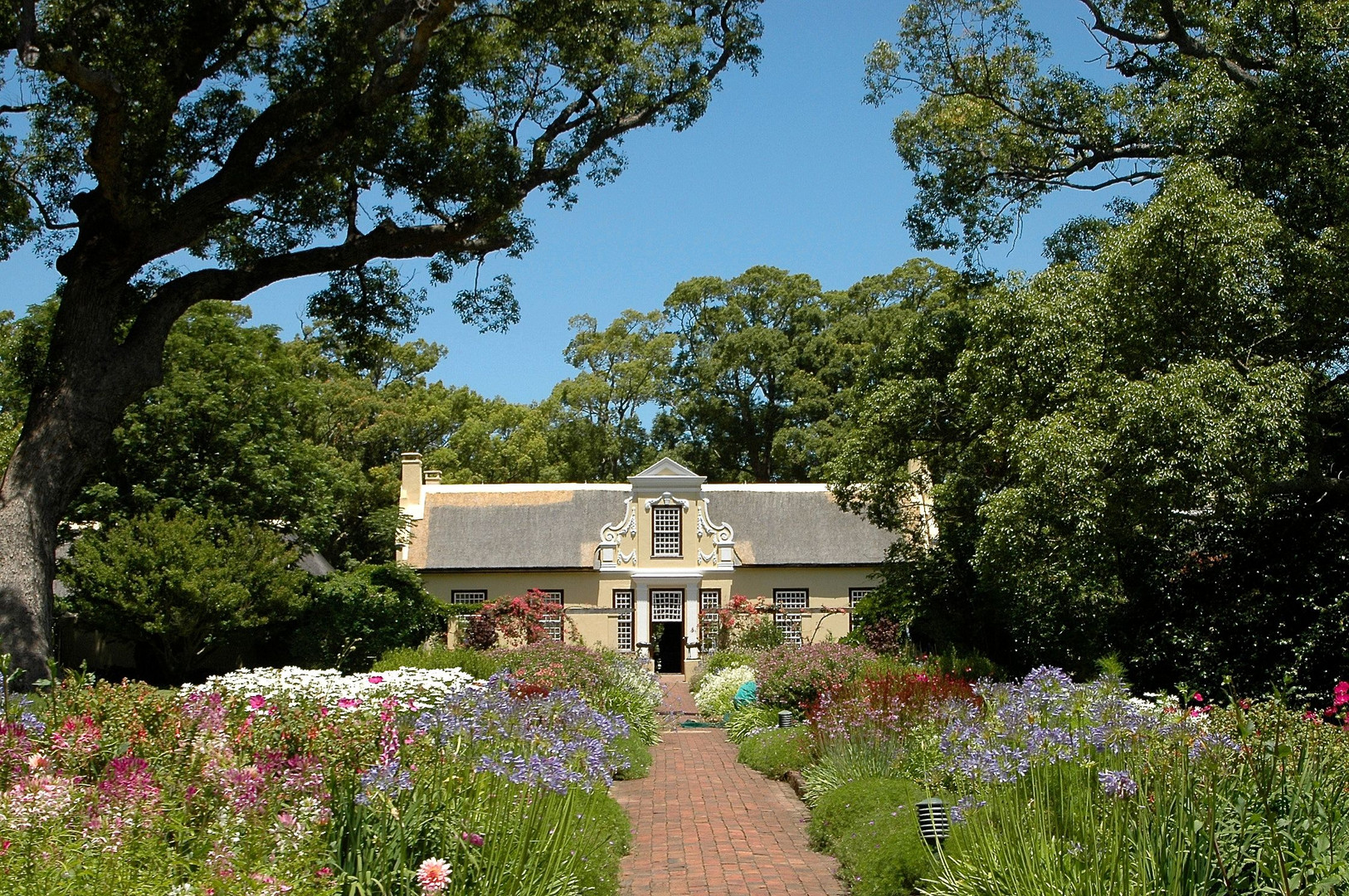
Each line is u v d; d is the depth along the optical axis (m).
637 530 38.56
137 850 5.11
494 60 20.39
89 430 17.27
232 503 27.56
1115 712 7.75
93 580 24.08
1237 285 15.63
